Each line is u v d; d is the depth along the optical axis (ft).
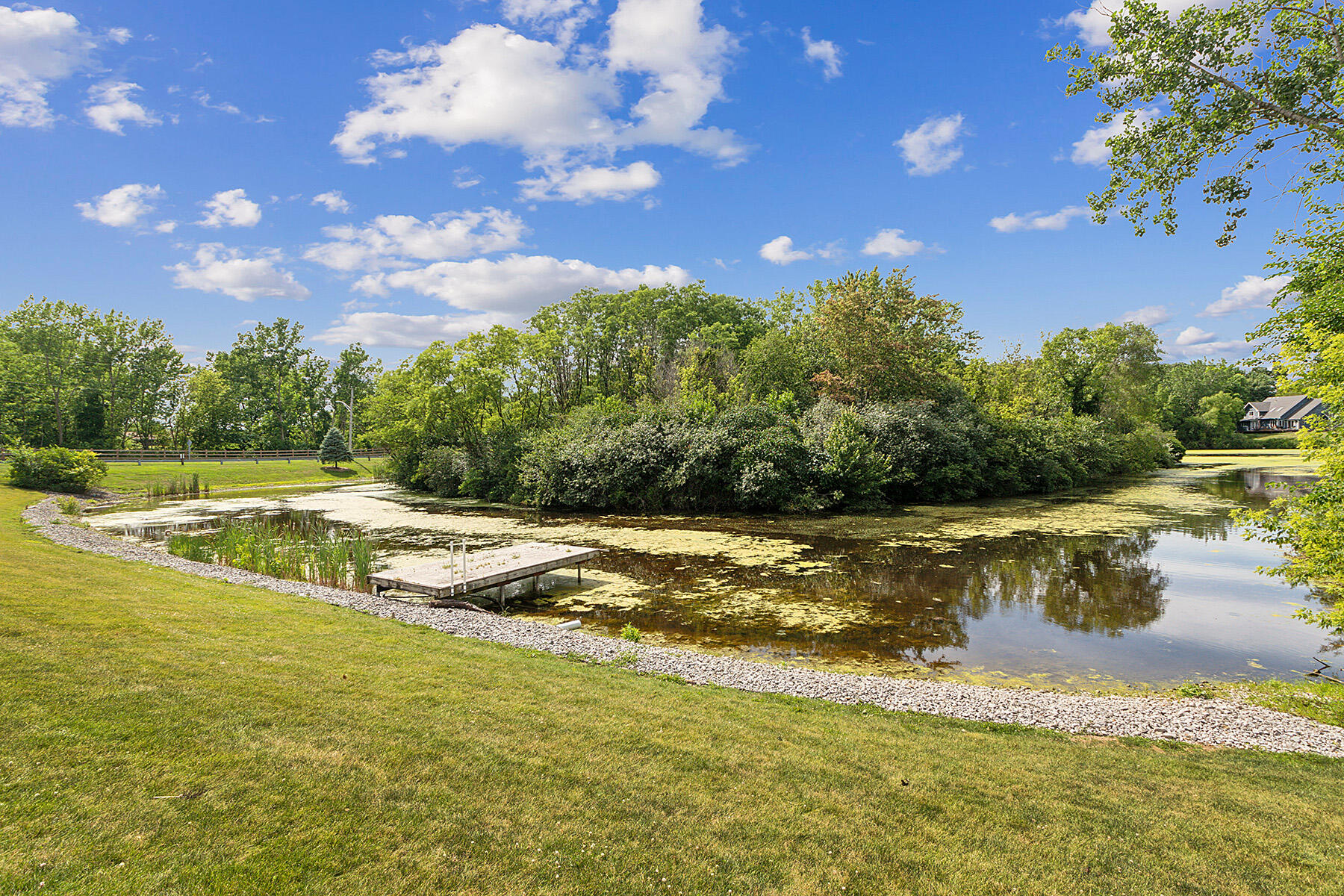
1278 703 24.06
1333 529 23.97
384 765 14.25
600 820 12.81
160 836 10.94
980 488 102.63
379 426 147.33
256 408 236.22
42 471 101.19
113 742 13.88
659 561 53.67
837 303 107.24
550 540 64.95
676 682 23.45
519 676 21.89
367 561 43.16
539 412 129.29
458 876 10.75
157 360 205.36
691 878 11.15
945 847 12.59
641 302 156.25
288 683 18.70
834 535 67.87
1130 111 35.73
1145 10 32.60
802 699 22.31
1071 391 145.89
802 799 14.24
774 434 87.97
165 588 31.83
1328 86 30.76
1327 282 28.76
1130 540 63.10
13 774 12.17
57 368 176.55
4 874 9.50
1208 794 15.67
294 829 11.59
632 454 88.79
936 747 17.97
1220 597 41.65
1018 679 27.94
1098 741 19.63
